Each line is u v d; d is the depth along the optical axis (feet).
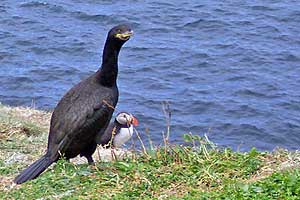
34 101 67.46
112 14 92.63
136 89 70.38
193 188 29.76
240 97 69.21
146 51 80.84
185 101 67.82
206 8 94.48
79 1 97.50
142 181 30.37
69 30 87.81
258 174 30.83
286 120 64.49
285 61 78.07
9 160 37.11
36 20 90.43
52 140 33.14
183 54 79.92
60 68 76.13
